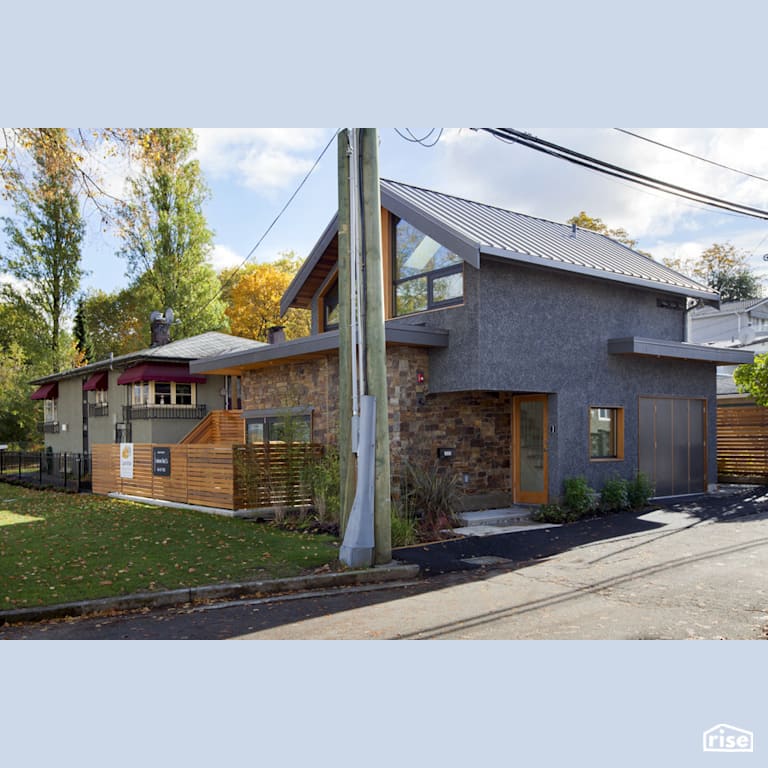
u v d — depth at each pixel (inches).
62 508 642.2
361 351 382.9
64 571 354.9
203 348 940.0
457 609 293.3
